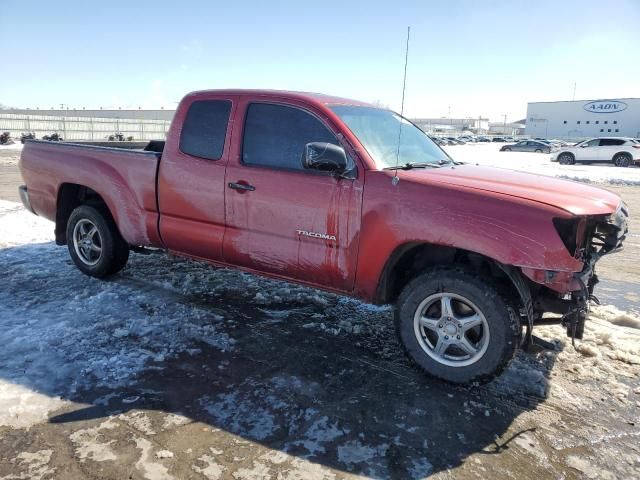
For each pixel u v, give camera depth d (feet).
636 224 31.78
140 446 9.07
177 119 14.74
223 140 13.84
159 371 11.64
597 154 89.15
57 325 13.71
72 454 8.80
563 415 10.43
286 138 12.99
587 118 230.48
